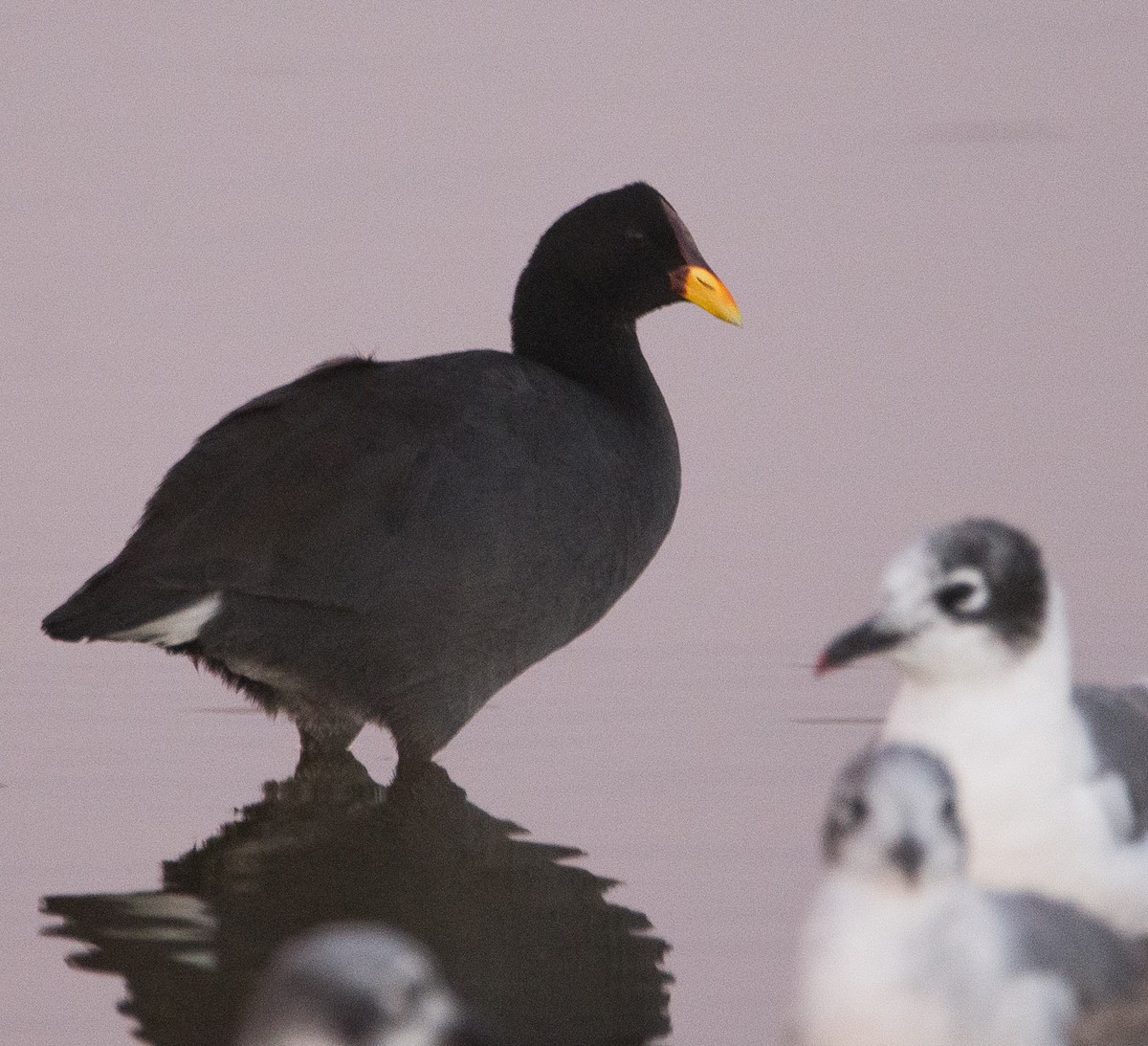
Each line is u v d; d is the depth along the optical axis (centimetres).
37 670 1562
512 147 2655
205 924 1188
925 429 1975
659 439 1541
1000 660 1070
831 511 1825
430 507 1398
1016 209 2481
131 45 3067
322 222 2422
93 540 1767
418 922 1195
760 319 2209
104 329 2177
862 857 924
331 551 1381
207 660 1423
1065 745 1077
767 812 1329
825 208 2480
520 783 1386
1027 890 1016
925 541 1077
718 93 2883
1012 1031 909
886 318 2209
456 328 2162
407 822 1334
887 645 1070
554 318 1566
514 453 1427
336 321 2180
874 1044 922
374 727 1524
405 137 2702
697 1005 1102
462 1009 897
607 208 1564
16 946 1158
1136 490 1839
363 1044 795
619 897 1219
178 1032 1070
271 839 1309
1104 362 2105
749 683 1541
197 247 2361
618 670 1570
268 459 1398
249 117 2770
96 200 2491
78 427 1980
